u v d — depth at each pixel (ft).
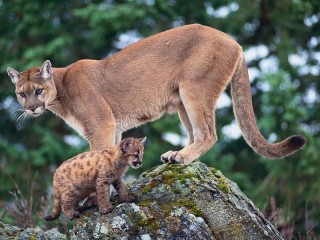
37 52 83.30
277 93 78.13
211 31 43.65
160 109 44.73
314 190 74.02
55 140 82.84
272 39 89.51
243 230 36.50
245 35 90.07
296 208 73.77
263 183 76.69
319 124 86.38
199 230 35.91
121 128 45.55
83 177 37.01
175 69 43.80
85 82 45.39
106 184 36.78
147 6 82.84
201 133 42.50
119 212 36.47
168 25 86.28
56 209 37.96
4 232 37.35
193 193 37.11
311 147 77.36
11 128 88.38
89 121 44.96
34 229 37.58
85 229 36.55
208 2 88.17
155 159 78.84
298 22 89.30
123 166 36.88
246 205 37.93
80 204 39.24
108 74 45.32
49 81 46.11
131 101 44.91
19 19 88.22
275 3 87.10
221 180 38.32
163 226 36.09
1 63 87.25
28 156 80.43
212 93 43.01
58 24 88.22
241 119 43.62
